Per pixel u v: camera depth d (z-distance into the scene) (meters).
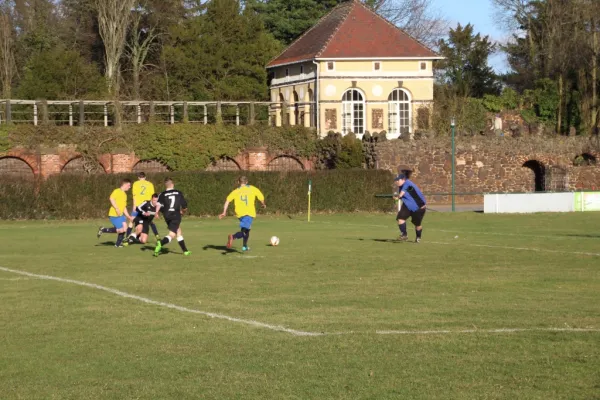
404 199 34.69
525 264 26.44
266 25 95.25
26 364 13.55
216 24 84.69
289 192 56.84
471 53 103.62
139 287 21.64
